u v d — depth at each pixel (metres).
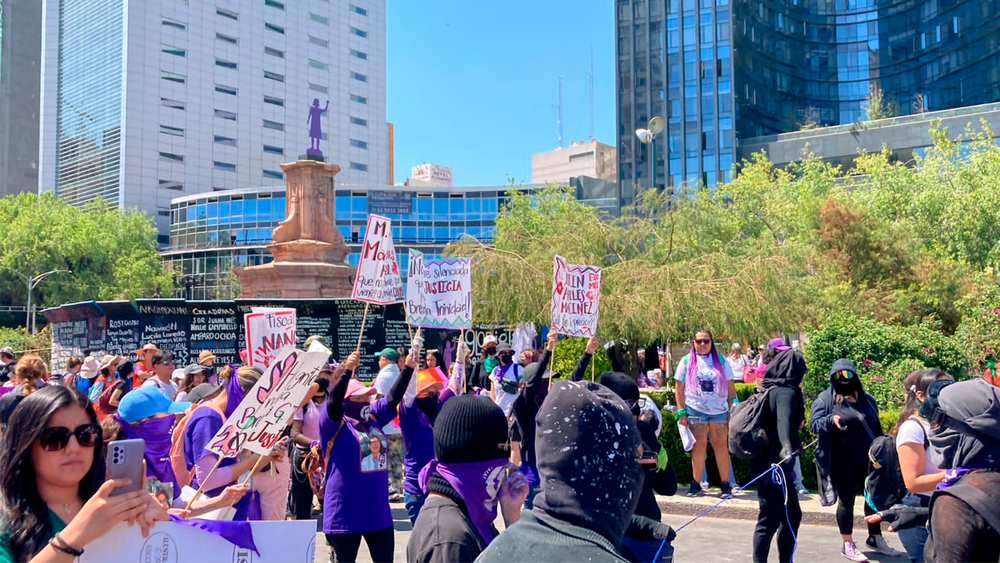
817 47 88.75
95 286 65.56
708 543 8.09
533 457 6.85
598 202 72.12
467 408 3.11
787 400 6.26
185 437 5.24
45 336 33.72
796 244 20.38
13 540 2.64
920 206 34.78
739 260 17.48
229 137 97.69
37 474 2.75
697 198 21.92
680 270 16.33
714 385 9.94
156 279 67.38
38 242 64.19
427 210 72.62
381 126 114.38
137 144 89.94
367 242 7.55
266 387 4.09
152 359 9.77
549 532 1.76
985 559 3.39
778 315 16.47
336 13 110.19
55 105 98.62
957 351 12.64
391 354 10.30
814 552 7.56
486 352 13.92
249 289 24.06
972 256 32.78
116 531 2.83
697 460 10.06
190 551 2.95
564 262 9.16
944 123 62.16
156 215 90.88
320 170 24.23
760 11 78.12
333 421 5.22
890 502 5.67
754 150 68.44
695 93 69.44
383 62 115.62
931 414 3.79
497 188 72.38
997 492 3.45
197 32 95.94
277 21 103.50
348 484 5.17
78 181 94.56
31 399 2.78
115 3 92.12
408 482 6.95
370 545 5.29
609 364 15.05
